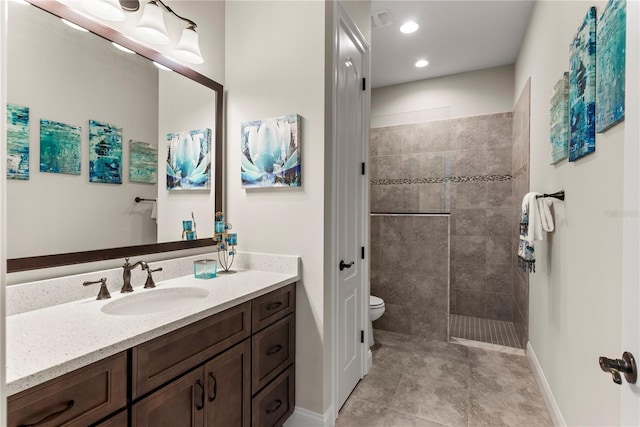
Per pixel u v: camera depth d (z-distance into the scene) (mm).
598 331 1222
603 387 1180
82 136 1281
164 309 1417
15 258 1093
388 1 2383
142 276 1490
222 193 1932
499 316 3486
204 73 1824
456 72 3609
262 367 1483
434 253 3006
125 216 1436
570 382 1538
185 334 1102
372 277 3248
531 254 1860
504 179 3438
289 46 1754
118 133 1407
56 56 1199
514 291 3289
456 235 3662
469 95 3588
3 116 477
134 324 1008
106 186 1361
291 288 1702
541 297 2123
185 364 1103
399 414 1868
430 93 3770
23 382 695
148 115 1531
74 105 1255
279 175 1747
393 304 3158
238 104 1911
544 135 2080
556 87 1734
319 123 1676
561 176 1689
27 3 1125
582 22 1343
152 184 1550
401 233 3131
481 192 3541
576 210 1455
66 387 786
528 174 2580
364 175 2301
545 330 2014
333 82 1767
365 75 2299
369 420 1817
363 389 2131
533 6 2408
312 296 1702
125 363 918
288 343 1685
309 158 1702
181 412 1092
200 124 1794
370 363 2432
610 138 1102
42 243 1160
